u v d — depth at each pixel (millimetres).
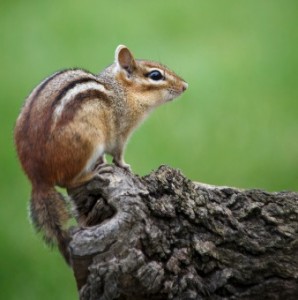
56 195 10602
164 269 9328
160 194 9734
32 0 27688
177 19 25703
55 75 11414
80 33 24891
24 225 17297
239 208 9969
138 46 23734
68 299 15469
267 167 19141
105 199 9703
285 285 9625
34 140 10711
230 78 22328
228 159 19297
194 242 9562
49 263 16469
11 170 19109
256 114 20984
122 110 12430
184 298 9344
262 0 27125
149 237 9281
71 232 9523
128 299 9234
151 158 18906
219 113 20938
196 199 9766
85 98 11242
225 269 9586
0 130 20250
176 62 22828
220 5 26875
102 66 22797
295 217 9938
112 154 12500
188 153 19250
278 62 23344
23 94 21625
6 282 16016
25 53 23875
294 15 26125
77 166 10812
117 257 9102
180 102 21016
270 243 9734
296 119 20906
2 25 25734
